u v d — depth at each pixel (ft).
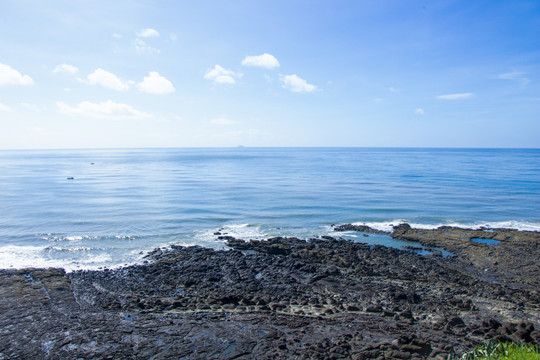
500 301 53.98
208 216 117.50
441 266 71.61
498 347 34.01
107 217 114.93
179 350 37.14
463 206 138.41
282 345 37.88
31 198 152.97
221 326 43.04
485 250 82.74
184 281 60.08
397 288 57.88
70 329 41.73
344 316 47.14
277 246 81.66
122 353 36.47
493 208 135.23
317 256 75.82
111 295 54.13
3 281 58.39
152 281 60.90
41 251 80.18
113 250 81.30
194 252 78.89
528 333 38.68
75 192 171.94
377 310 49.29
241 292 55.98
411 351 36.04
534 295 56.65
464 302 52.06
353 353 36.11
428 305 51.47
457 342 39.24
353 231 101.30
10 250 80.64
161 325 43.27
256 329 42.27
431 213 125.90
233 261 71.77
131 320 44.70
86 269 68.08
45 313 46.37
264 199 151.02
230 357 35.81
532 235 94.58
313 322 44.68
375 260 73.97
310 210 128.77
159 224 106.22
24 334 40.27
